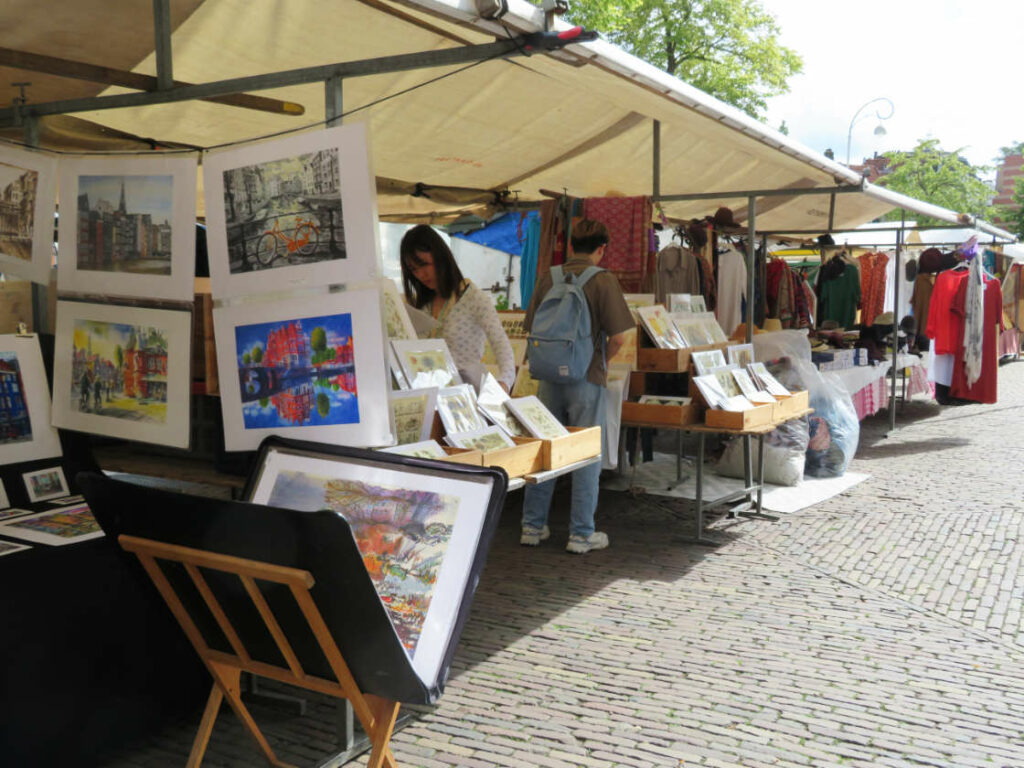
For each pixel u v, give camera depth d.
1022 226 41.00
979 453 8.99
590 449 4.12
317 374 2.62
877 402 10.45
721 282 8.29
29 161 3.14
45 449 3.27
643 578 4.85
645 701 3.37
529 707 3.32
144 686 2.80
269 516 1.93
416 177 7.62
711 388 5.59
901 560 5.22
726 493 6.91
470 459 3.26
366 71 2.71
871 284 11.08
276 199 2.62
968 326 10.36
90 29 4.04
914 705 3.35
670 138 6.88
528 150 7.00
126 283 3.00
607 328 4.86
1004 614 4.34
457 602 2.12
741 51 20.39
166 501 2.12
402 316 3.82
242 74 4.84
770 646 3.92
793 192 6.64
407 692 2.00
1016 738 3.10
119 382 3.07
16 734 2.41
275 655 2.22
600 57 3.19
